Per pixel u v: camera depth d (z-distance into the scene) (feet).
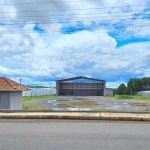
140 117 25.72
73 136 18.54
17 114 27.32
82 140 17.34
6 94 56.95
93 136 18.60
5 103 56.80
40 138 17.85
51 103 95.76
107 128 21.74
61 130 20.76
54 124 23.59
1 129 21.12
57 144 16.22
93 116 26.32
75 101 111.96
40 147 15.49
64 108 70.95
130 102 107.14
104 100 122.83
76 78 199.41
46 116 26.73
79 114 27.43
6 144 16.15
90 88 199.93
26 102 100.07
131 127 22.25
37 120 25.93
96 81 195.93
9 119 26.53
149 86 273.33
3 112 30.19
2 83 58.18
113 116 26.16
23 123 24.14
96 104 92.32
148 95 186.09
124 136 18.66
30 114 27.27
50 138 17.87
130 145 16.08
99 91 199.00
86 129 21.24
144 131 20.52
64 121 25.36
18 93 61.67
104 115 26.81
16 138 17.81
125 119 25.85
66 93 200.13
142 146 15.85
